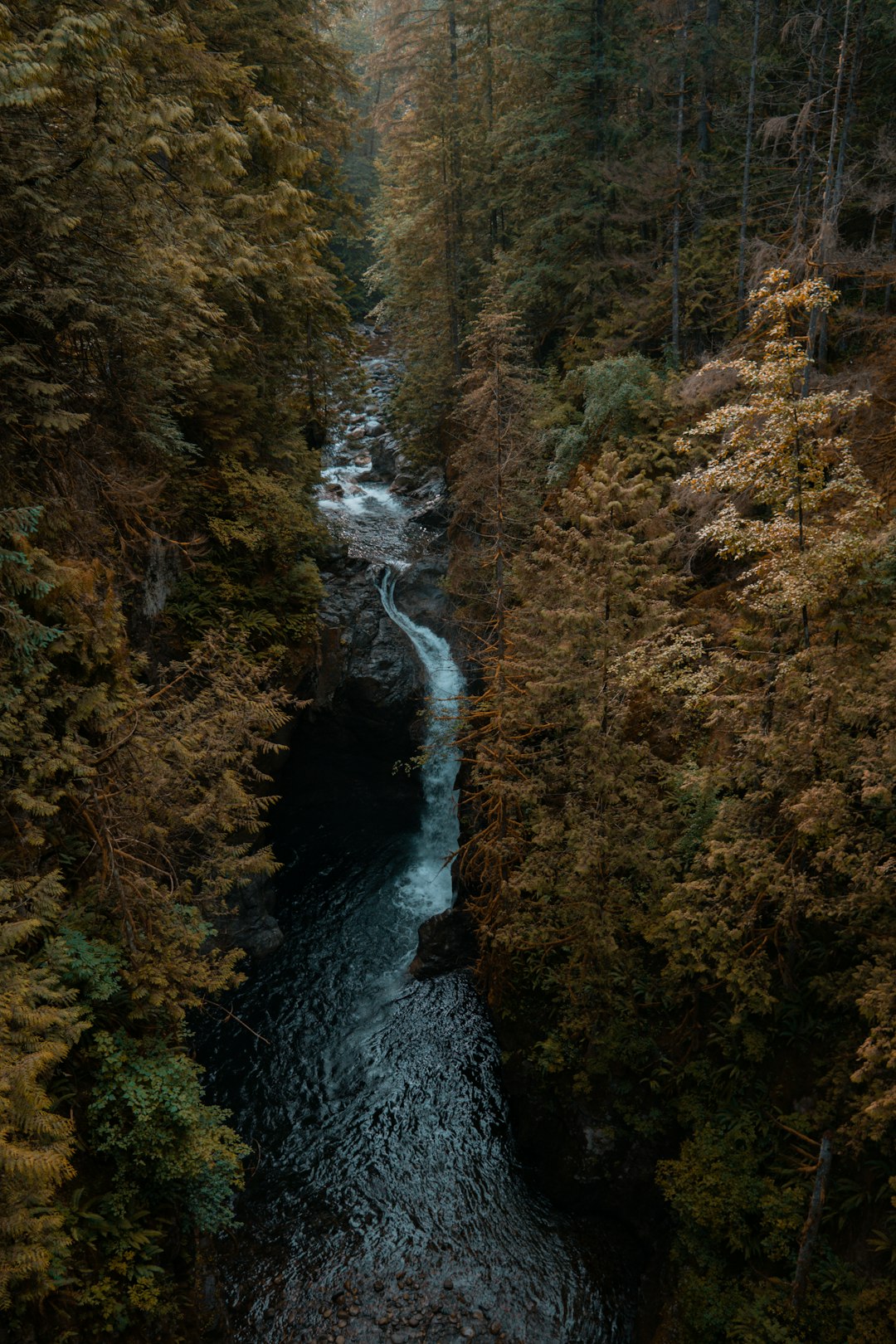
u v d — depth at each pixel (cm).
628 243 2333
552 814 1322
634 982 1233
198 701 1220
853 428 1344
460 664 2297
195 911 1138
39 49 753
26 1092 618
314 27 2114
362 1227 1229
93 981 924
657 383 1836
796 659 931
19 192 823
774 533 958
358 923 1939
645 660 1084
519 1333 1077
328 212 2123
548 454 2069
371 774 2281
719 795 1216
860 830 915
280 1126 1418
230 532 1717
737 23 2233
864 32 1766
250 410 1809
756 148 2062
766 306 958
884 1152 880
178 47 1041
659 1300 1060
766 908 1106
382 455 3416
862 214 1992
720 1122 1071
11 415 921
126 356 1112
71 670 995
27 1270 626
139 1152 897
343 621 2194
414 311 3180
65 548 1107
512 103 2552
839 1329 870
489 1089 1472
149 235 1010
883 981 860
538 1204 1262
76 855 1058
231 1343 1052
